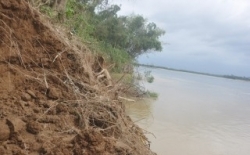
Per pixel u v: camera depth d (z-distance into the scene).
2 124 2.68
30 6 3.97
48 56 3.83
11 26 3.58
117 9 36.56
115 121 3.61
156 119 19.00
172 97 35.25
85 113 3.42
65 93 3.58
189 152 14.22
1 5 3.56
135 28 43.28
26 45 3.67
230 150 15.82
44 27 3.96
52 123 3.09
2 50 3.40
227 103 40.56
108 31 34.62
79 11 10.65
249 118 27.70
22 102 3.16
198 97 42.38
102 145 2.92
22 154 2.56
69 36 5.30
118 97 4.84
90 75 4.41
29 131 2.84
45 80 3.54
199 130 19.11
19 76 3.41
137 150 3.46
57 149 2.70
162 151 13.55
